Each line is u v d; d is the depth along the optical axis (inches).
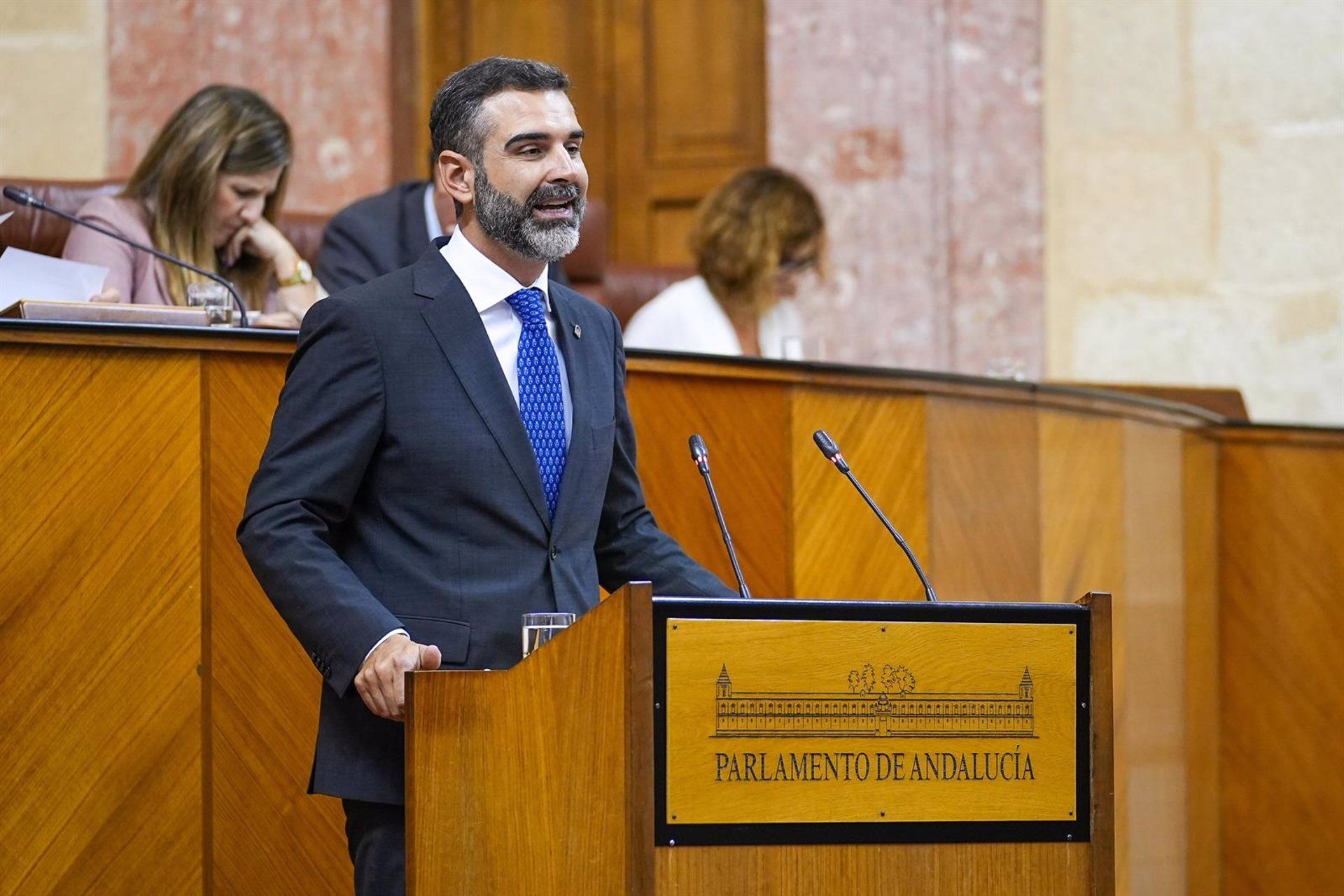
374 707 318.0
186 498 411.5
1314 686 651.5
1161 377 838.5
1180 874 636.1
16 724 395.2
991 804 306.5
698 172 917.2
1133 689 616.4
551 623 323.9
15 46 840.9
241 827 413.1
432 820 307.1
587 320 374.3
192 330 411.5
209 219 525.0
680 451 503.2
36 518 398.3
